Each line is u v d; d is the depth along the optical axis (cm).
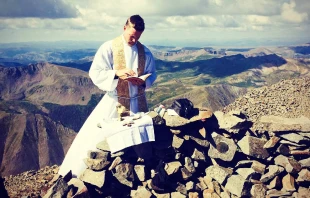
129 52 461
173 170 467
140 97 486
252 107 1026
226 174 483
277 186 492
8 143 12512
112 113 477
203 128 498
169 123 474
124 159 461
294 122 519
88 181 438
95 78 457
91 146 466
